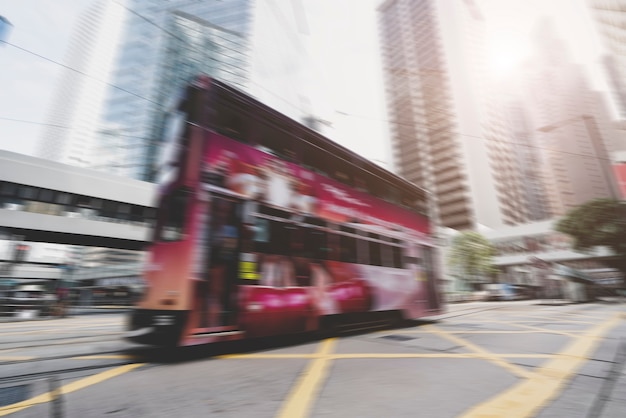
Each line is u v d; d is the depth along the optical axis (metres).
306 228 5.62
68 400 2.62
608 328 7.18
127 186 18.97
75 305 18.58
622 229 27.20
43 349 5.04
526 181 90.75
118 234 18.27
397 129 77.25
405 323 8.75
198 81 4.89
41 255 18.39
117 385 3.04
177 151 4.64
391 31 87.50
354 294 6.21
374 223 7.30
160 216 4.62
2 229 15.66
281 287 4.96
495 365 3.71
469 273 36.84
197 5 41.34
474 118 65.31
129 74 48.72
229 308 4.27
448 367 3.64
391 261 7.52
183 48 42.28
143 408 2.43
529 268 43.06
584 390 2.74
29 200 16.09
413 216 8.95
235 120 5.01
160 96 42.28
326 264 5.79
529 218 79.81
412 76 77.44
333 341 5.86
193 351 4.85
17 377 3.31
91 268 27.58
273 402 2.54
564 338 5.78
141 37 50.06
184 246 4.06
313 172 6.11
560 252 41.22
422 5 80.38
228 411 2.35
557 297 22.27
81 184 17.45
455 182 63.22
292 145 5.85
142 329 4.16
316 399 2.60
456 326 8.10
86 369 3.68
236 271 4.44
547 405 2.38
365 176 7.52
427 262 9.02
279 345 5.45
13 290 14.94
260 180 5.06
